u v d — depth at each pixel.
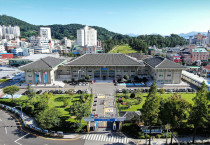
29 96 67.25
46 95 68.38
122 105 68.06
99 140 47.00
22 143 45.50
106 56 107.94
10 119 58.62
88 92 83.94
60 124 52.16
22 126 54.09
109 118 49.94
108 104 69.62
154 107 42.09
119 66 103.69
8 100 73.06
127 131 50.41
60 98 75.44
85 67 104.31
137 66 104.75
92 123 55.50
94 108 65.81
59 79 105.12
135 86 92.69
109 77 107.75
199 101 40.50
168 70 94.94
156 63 99.06
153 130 47.78
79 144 45.25
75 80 102.81
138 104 68.81
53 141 46.53
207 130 48.28
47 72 95.12
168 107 42.88
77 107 51.12
